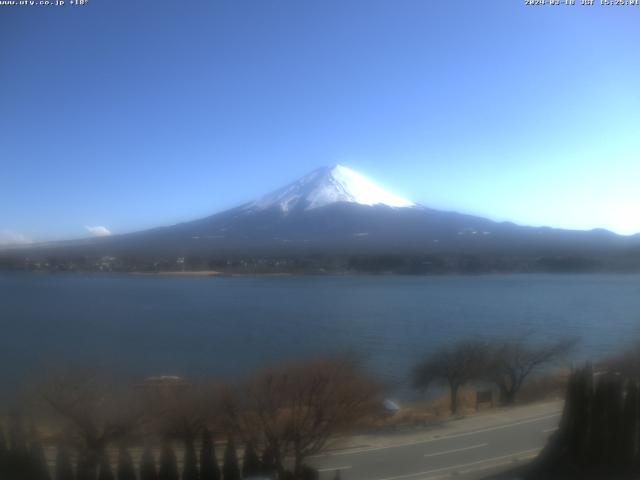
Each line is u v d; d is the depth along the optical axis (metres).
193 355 34.47
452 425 15.46
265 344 40.19
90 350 37.12
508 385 21.67
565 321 50.97
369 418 16.05
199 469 10.85
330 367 18.50
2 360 31.53
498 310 62.34
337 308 68.31
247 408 13.79
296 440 12.06
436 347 34.91
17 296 85.25
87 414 13.89
